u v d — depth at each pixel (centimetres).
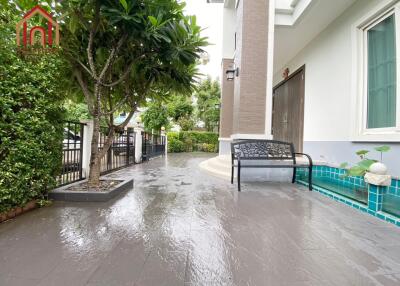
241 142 397
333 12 420
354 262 150
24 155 220
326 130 465
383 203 262
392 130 316
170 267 142
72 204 273
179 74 358
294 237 187
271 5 450
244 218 230
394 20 314
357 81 374
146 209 256
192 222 218
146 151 827
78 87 351
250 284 127
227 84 746
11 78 209
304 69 575
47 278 129
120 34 305
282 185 391
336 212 250
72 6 259
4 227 201
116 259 150
